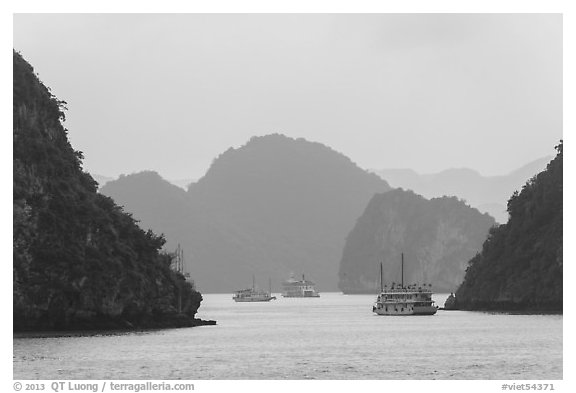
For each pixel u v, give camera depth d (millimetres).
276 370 131875
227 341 175750
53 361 137750
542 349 157375
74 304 185250
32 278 181125
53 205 190500
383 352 156500
